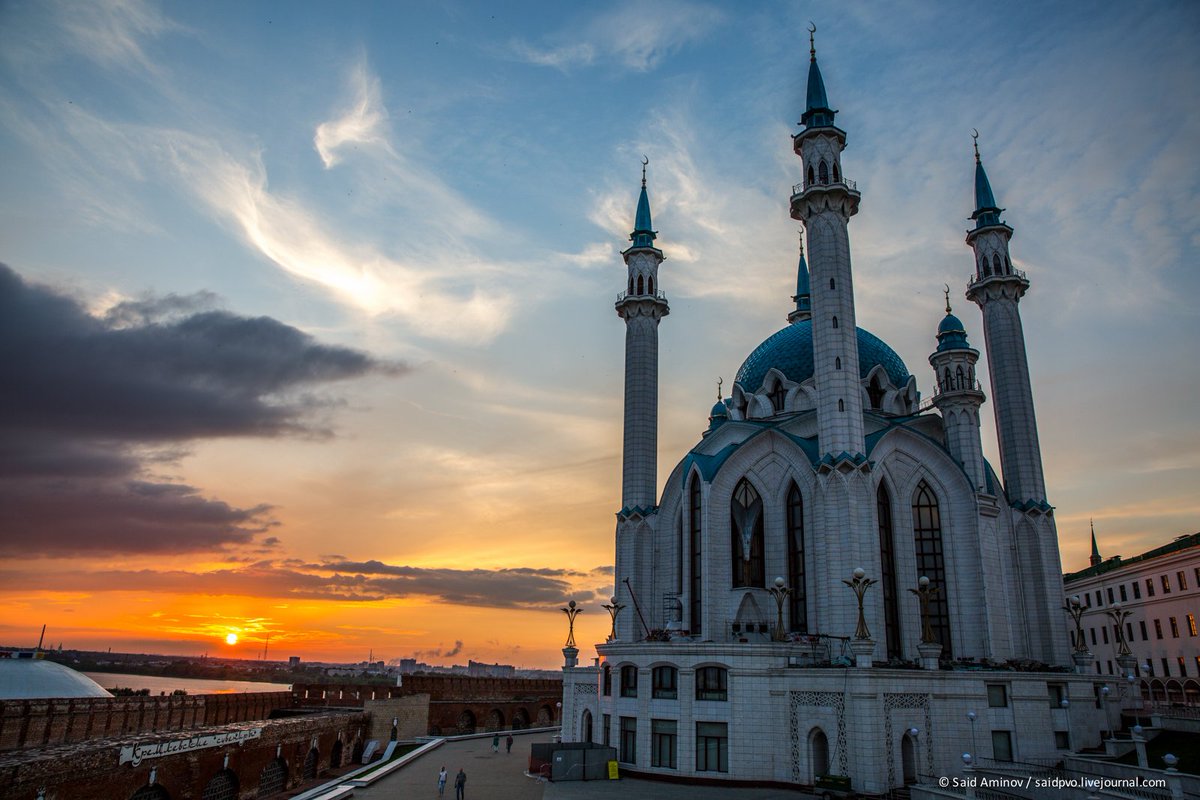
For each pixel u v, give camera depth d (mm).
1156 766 53000
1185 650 96312
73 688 74500
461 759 74438
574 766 59719
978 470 74812
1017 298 85938
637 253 94188
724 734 57406
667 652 60594
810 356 86562
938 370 80875
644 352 90625
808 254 75750
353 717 77125
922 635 66500
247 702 82750
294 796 56469
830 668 55375
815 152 78000
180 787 46281
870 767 51750
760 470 74062
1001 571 71312
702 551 72562
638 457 86688
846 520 64438
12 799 34031
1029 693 60406
